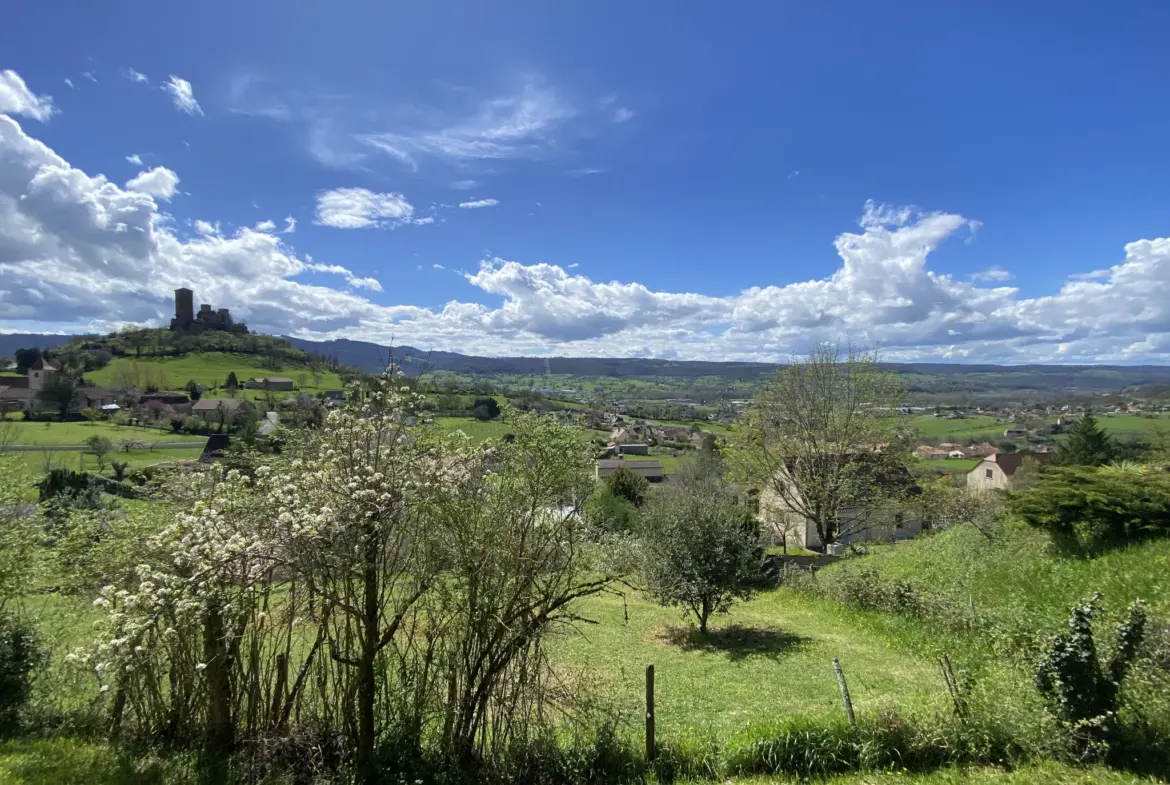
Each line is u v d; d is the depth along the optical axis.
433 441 6.12
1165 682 6.36
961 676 7.79
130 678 5.91
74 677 6.84
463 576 6.16
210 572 5.30
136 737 6.03
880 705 7.47
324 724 6.04
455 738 6.13
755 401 30.38
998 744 6.51
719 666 12.91
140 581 5.69
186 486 6.34
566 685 6.91
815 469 28.28
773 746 6.75
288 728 5.96
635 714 8.00
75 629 7.00
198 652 5.87
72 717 6.53
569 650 13.81
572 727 6.75
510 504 6.28
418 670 6.24
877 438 27.75
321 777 5.62
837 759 6.62
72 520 6.84
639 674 12.40
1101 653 6.56
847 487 26.92
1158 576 10.38
